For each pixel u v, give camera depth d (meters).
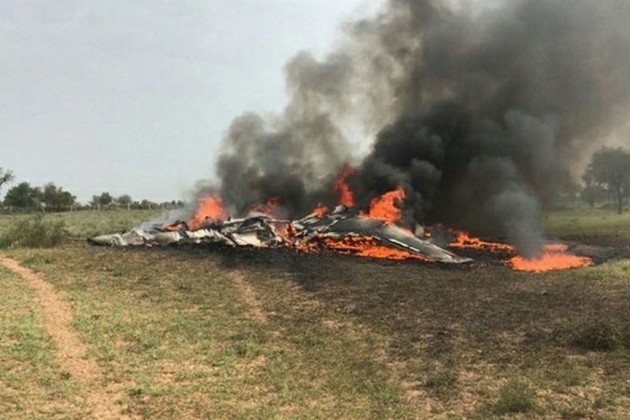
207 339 12.62
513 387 9.30
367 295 17.14
